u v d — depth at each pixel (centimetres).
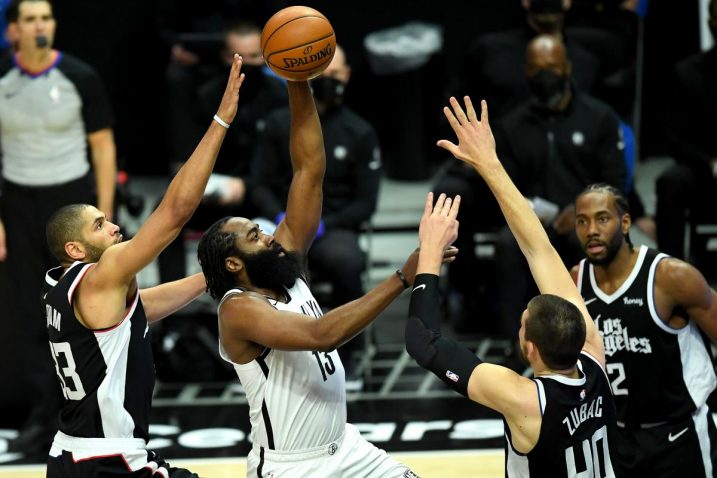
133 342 1108
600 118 1861
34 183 1750
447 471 1563
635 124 2577
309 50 1109
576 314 946
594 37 2178
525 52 2036
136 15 2850
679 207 1981
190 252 2505
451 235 997
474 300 2109
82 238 1117
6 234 1773
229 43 1983
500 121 1894
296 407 1085
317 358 1095
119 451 1100
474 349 2011
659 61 2894
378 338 2141
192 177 1014
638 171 2897
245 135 1998
